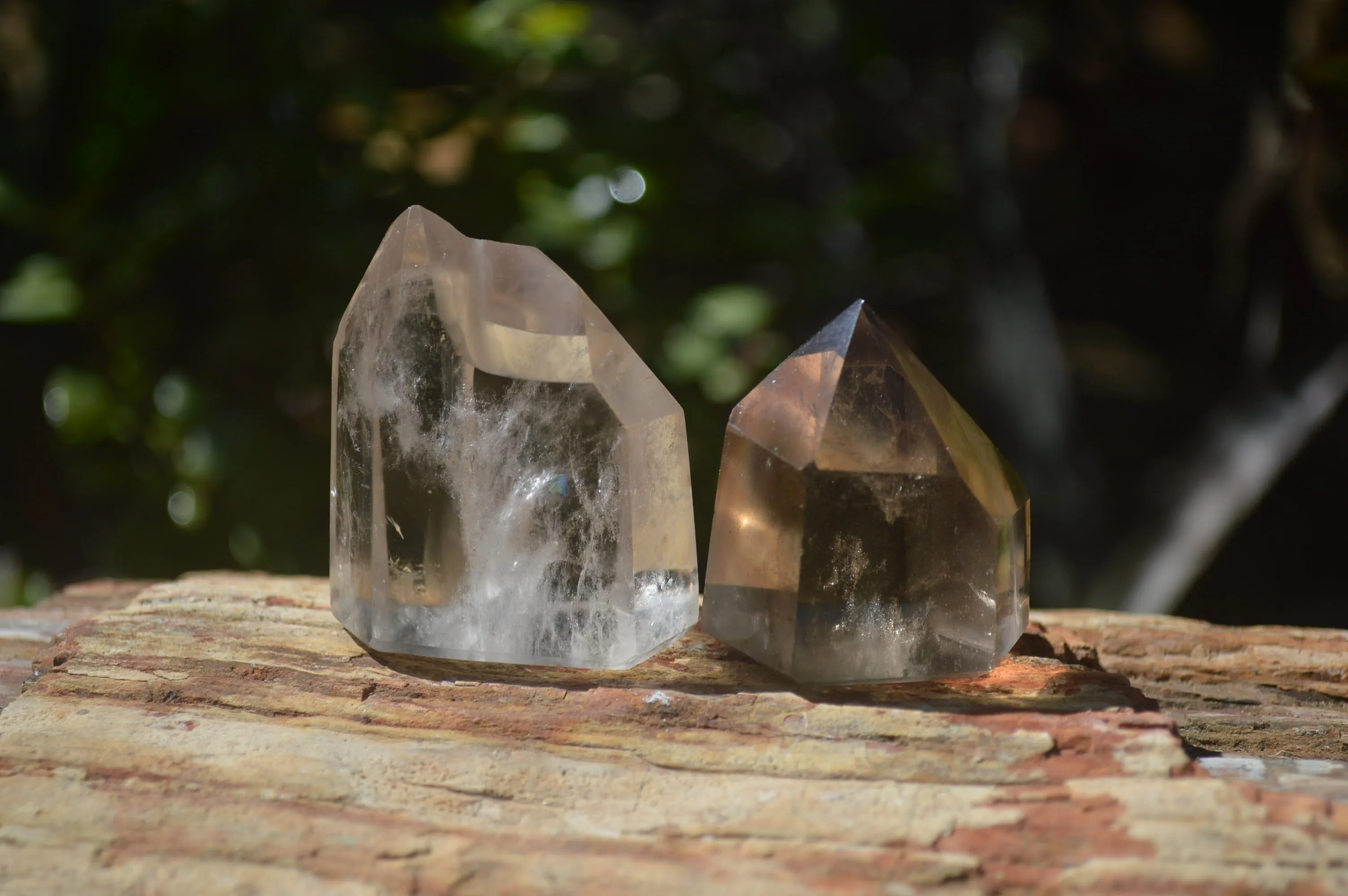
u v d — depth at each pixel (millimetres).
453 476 370
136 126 581
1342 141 692
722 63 886
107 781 343
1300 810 336
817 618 364
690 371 584
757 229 678
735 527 374
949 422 370
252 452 546
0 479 762
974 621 366
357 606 377
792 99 996
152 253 567
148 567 571
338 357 382
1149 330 1146
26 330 759
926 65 1039
